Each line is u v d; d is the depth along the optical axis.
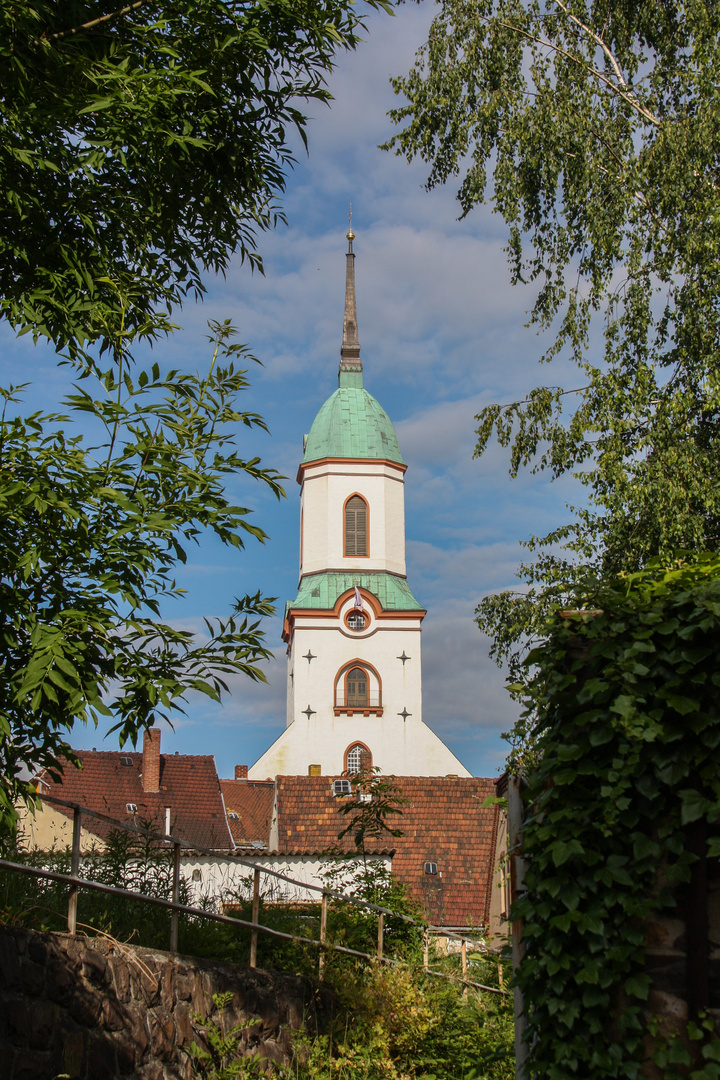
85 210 8.44
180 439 7.81
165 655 7.50
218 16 8.64
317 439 56.78
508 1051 9.48
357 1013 10.51
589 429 17.77
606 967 5.16
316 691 52.19
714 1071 4.85
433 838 31.77
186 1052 7.86
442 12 19.98
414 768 51.38
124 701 7.31
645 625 5.39
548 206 19.11
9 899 6.98
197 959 8.40
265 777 50.84
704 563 5.62
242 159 9.70
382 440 56.72
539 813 5.55
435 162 20.09
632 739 5.25
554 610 5.76
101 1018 6.85
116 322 8.52
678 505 15.90
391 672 52.56
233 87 9.20
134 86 7.89
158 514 7.14
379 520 55.50
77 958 6.73
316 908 12.77
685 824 5.11
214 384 8.11
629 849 5.28
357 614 53.25
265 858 24.20
